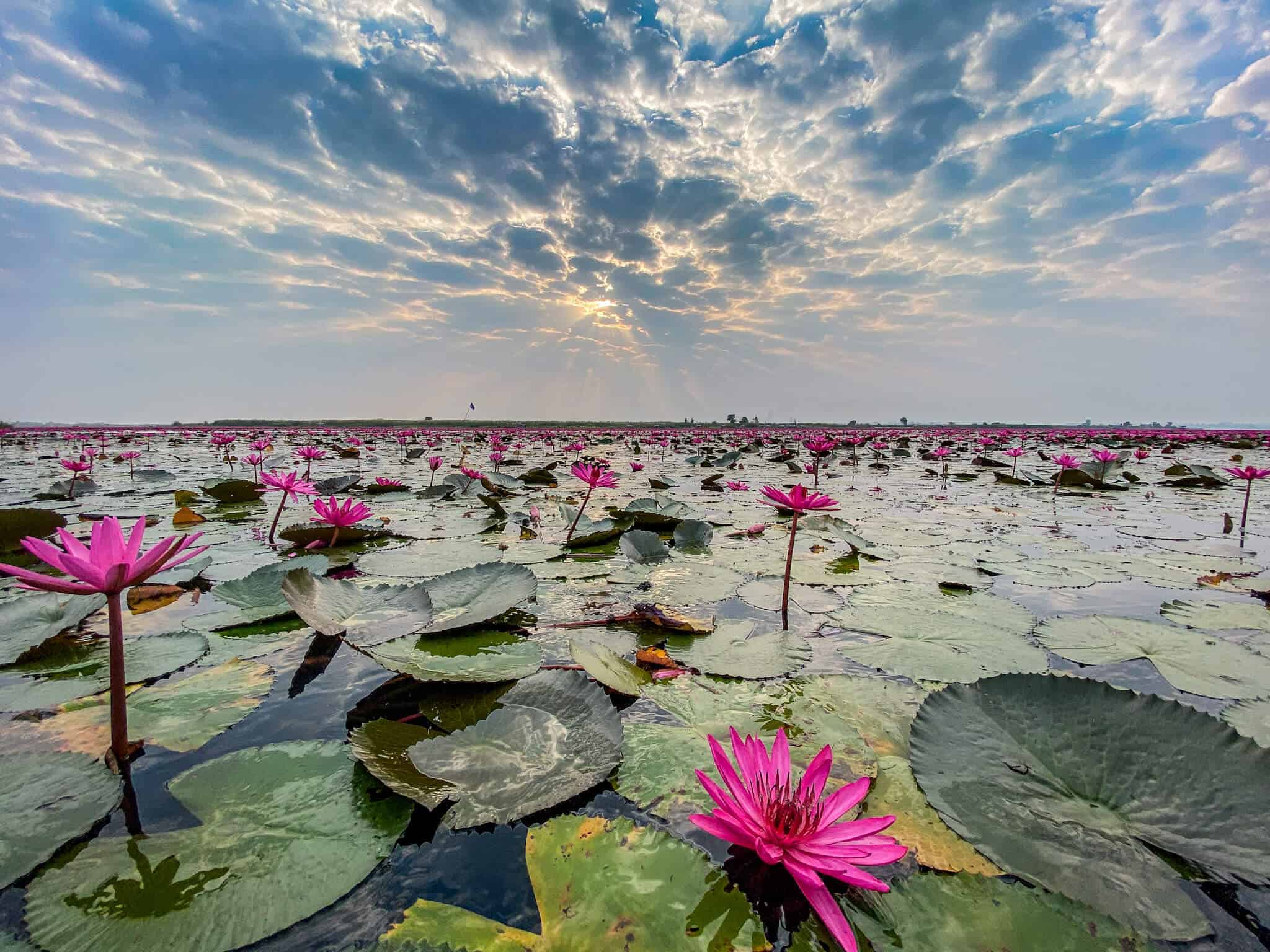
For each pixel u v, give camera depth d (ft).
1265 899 3.62
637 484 28.43
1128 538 15.76
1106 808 4.32
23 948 3.15
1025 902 3.54
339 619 7.34
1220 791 4.25
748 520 18.69
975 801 4.40
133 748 5.13
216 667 6.96
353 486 24.77
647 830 4.08
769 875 3.79
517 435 91.25
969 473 35.91
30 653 7.19
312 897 3.57
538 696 5.96
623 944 3.22
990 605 9.82
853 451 50.42
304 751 5.07
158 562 4.89
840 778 4.82
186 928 3.30
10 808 4.19
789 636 8.28
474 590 9.03
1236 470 17.35
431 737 5.25
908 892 3.64
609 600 10.04
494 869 3.86
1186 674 7.00
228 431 105.09
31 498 21.24
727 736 5.55
